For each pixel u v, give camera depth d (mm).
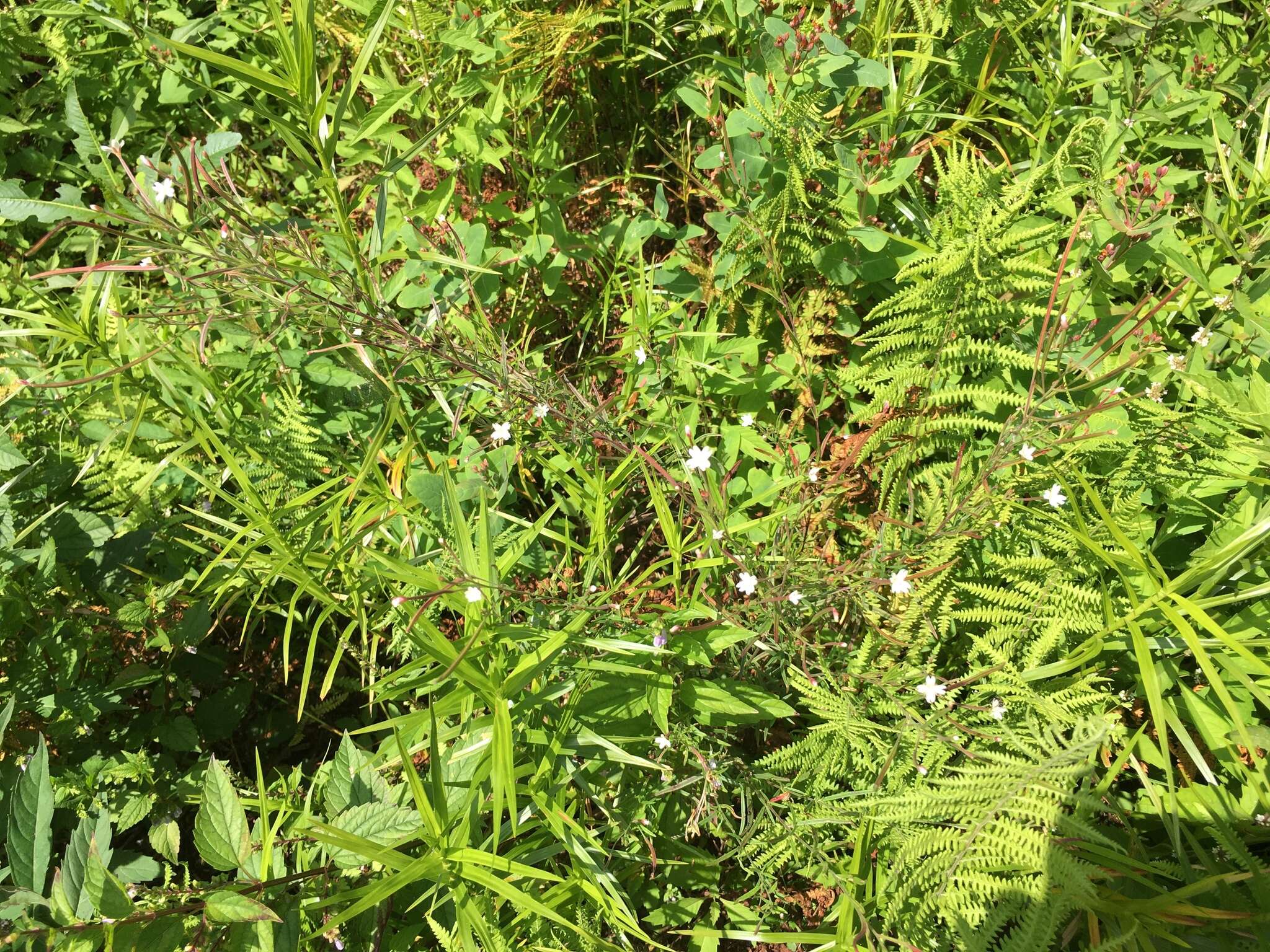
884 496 2807
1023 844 1953
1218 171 3096
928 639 2508
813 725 2674
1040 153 3094
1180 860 2062
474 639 2039
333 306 2438
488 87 3020
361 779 2262
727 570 2645
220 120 3703
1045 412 2662
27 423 2969
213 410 2930
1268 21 3260
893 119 3170
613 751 2246
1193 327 3002
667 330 3104
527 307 3381
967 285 2646
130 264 2652
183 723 2689
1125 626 2381
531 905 1895
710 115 3146
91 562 2797
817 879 2332
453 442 2836
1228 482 2533
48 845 2043
